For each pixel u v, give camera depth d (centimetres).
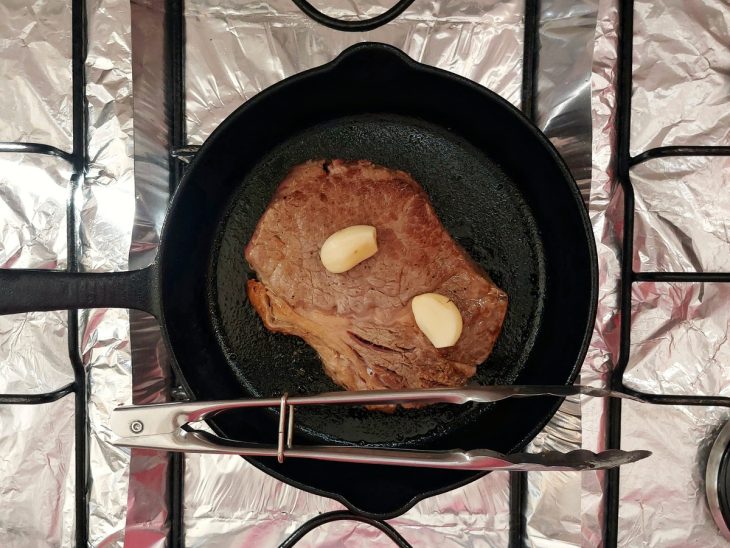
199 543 39
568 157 39
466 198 37
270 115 34
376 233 33
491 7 39
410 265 33
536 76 39
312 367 36
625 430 39
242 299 37
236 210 37
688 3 38
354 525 39
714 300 38
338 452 29
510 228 37
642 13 38
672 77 38
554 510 39
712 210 38
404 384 33
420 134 37
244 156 36
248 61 39
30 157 39
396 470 34
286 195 34
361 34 39
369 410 37
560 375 34
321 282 33
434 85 33
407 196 33
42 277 31
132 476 38
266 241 34
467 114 35
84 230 39
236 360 36
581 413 38
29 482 39
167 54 39
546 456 28
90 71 38
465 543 39
